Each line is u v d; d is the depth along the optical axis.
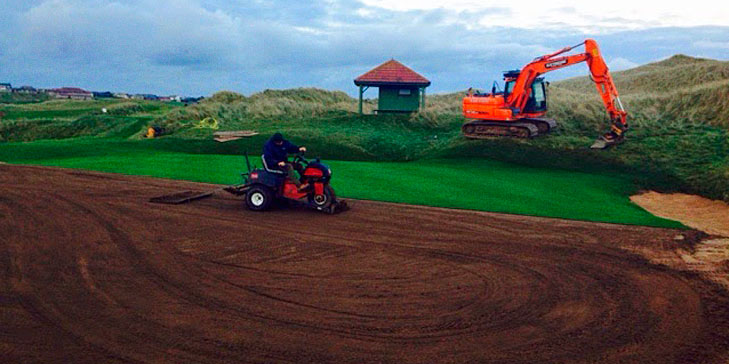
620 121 25.31
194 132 31.94
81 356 5.69
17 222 11.23
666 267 9.20
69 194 14.15
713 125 28.12
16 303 7.07
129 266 8.65
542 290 8.00
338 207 12.91
